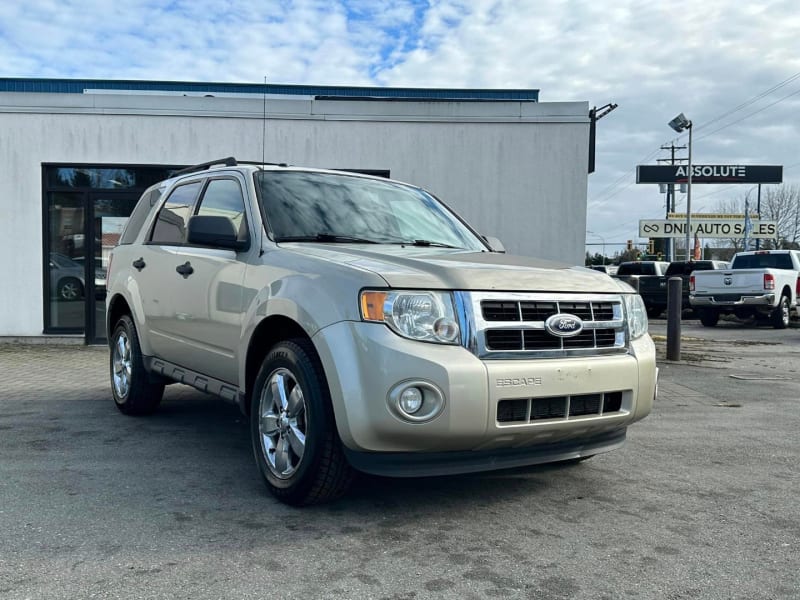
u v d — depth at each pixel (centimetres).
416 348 336
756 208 7769
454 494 414
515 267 385
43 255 1152
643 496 417
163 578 294
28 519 360
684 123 3888
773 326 1903
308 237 443
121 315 640
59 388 755
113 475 438
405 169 1177
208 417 613
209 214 508
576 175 1176
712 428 609
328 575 299
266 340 420
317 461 358
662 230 6469
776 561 324
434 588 289
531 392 350
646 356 405
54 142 1145
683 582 300
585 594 287
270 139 1168
